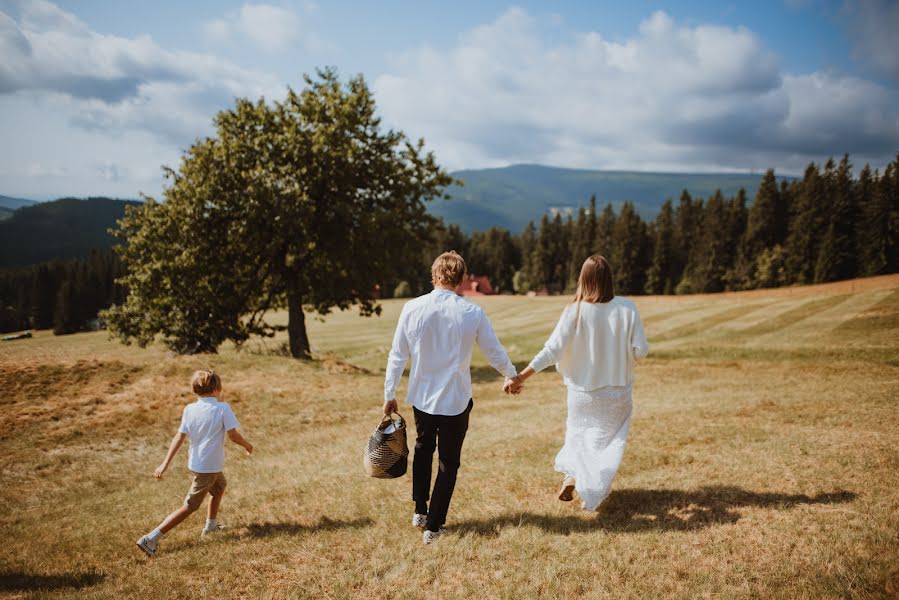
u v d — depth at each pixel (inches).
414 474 157.8
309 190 754.8
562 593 119.1
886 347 713.0
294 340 829.8
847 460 194.9
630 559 133.3
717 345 916.0
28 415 360.5
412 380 151.1
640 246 4126.5
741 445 233.8
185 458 301.4
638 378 639.8
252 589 129.6
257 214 704.4
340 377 569.9
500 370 153.6
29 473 277.1
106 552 168.2
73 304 3863.2
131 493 244.1
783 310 1272.1
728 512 156.4
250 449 182.4
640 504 170.1
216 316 763.4
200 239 738.2
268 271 828.0
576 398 162.7
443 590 123.1
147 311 766.5
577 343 160.4
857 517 144.2
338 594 124.0
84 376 454.3
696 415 323.0
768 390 436.1
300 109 800.3
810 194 3073.3
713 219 3651.6
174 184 767.1
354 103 794.8
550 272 5260.8
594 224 5017.2
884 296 1226.6
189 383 463.5
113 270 4232.3
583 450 159.3
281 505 198.4
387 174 820.0
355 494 201.8
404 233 821.2
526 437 292.0
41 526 204.4
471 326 146.7
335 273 810.8
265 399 447.5
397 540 152.8
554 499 180.4
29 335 1946.4
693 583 118.4
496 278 5580.7
